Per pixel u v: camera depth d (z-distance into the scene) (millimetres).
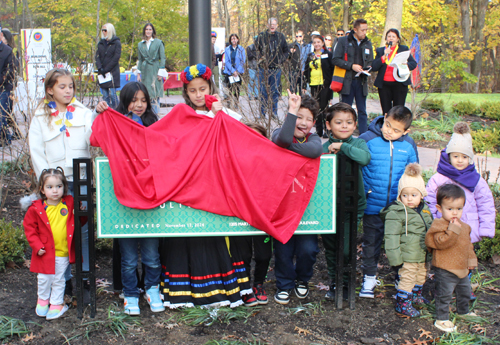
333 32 24734
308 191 3303
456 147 3738
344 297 3758
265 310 3561
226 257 3426
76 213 3186
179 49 24688
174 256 3443
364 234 3834
